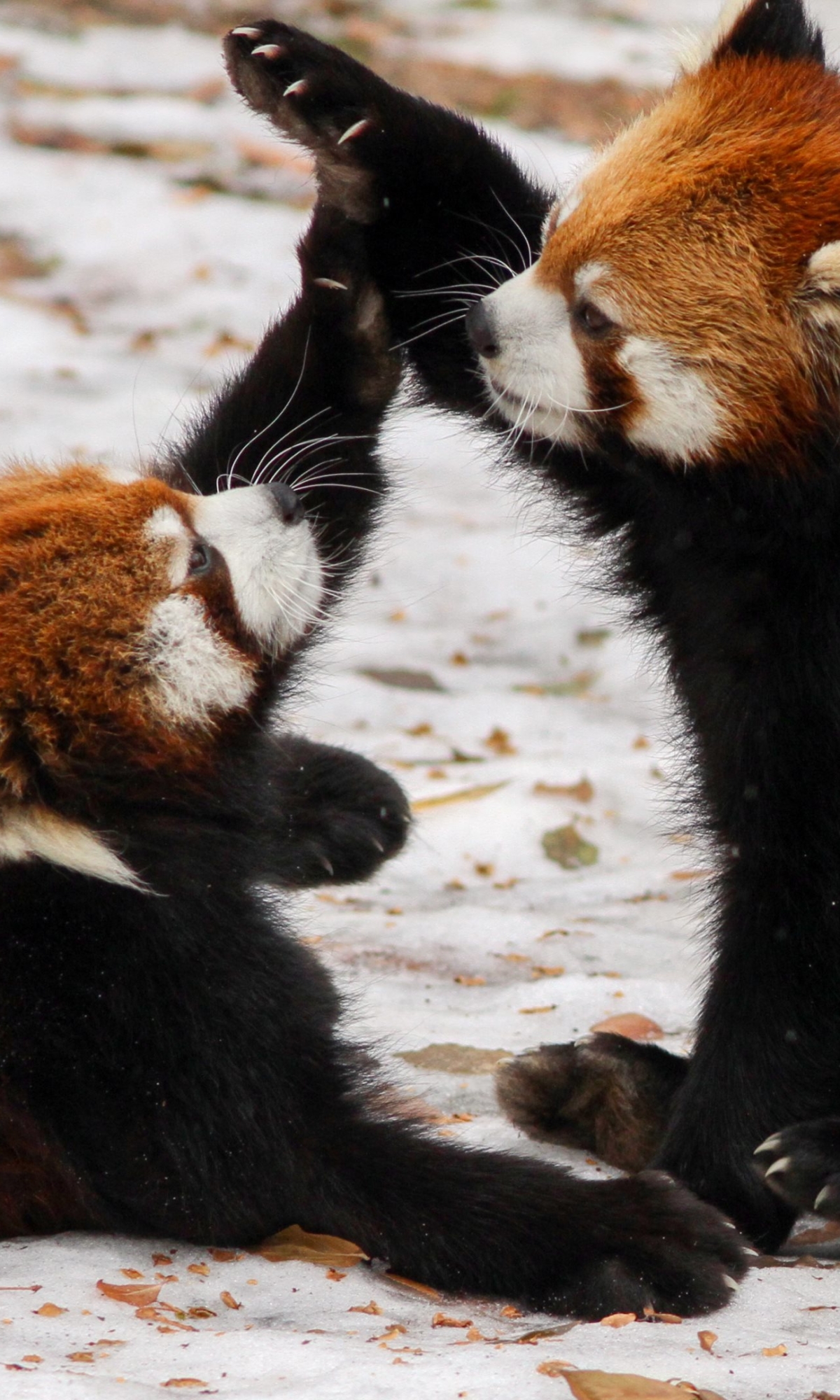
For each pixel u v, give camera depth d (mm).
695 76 9367
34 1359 6059
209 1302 6910
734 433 8383
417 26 38750
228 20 37812
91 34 36062
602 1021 10805
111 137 31000
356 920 12664
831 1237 8469
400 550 21375
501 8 41062
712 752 8844
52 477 8414
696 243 8492
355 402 10078
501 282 9953
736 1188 8352
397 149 9625
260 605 8250
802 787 8312
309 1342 6316
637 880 13984
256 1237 7684
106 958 7418
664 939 12562
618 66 36625
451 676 18547
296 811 10414
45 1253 7309
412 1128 7918
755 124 8742
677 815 9977
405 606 20203
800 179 8445
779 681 8367
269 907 8422
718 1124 8445
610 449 8930
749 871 8562
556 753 16391
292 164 30797
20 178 29297
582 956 12211
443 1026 10711
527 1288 7391
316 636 9562
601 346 8680
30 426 22094
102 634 7551
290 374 9961
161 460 10047
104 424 22266
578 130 32562
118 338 25562
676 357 8461
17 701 7340
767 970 8453
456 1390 5867
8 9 36781
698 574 8836
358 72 9617
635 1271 7203
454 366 10227
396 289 10016
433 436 24719
